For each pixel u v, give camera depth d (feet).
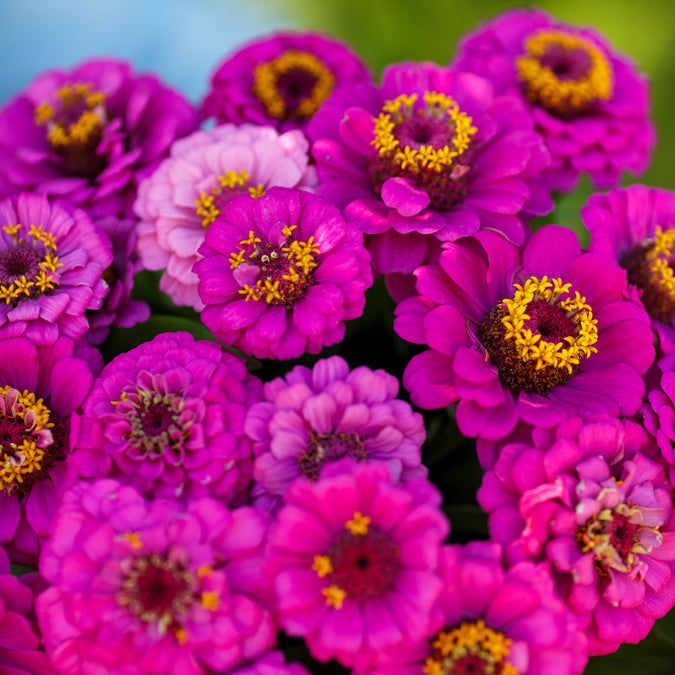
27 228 1.74
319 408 1.59
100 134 1.86
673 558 1.61
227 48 3.69
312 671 1.59
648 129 1.97
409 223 1.69
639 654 1.66
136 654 1.52
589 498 1.57
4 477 1.65
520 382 1.65
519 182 1.74
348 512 1.54
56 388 1.67
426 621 1.50
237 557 1.54
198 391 1.61
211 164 1.76
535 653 1.53
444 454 1.72
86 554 1.54
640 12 3.15
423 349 1.75
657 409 1.64
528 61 1.92
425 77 1.82
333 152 1.74
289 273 1.65
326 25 3.27
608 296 1.69
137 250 1.76
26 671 1.58
